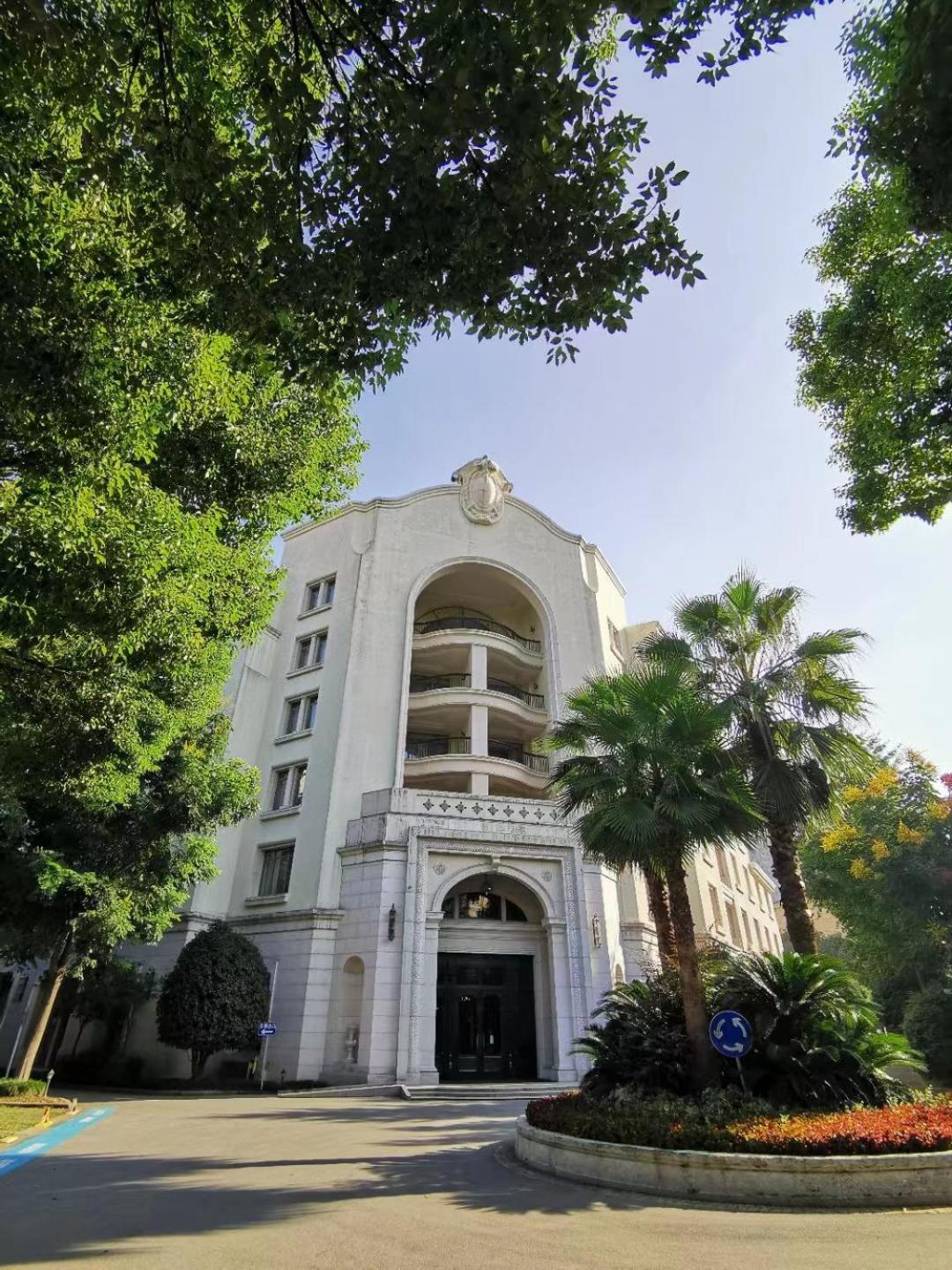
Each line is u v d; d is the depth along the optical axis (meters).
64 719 8.91
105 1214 6.35
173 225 6.60
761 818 10.90
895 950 23.03
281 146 5.62
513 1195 7.43
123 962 20.59
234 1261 5.09
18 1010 26.33
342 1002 20.83
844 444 11.75
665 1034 10.66
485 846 22.30
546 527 31.80
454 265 5.88
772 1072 9.67
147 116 5.80
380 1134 11.80
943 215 5.82
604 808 10.96
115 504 7.75
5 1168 8.50
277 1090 19.53
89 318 6.92
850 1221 6.37
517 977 22.44
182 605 8.44
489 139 5.16
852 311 10.55
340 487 12.96
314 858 23.19
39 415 6.84
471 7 4.49
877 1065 9.82
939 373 9.55
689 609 15.58
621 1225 6.27
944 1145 7.45
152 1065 21.72
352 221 5.73
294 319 6.55
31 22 5.10
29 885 14.30
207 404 8.99
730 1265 5.15
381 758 24.83
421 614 32.16
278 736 26.91
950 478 10.65
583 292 5.91
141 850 15.41
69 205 6.84
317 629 28.09
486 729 26.22
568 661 29.14
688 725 10.96
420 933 20.81
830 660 14.44
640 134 5.36
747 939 37.72
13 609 7.11
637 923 25.72
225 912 24.20
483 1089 18.36
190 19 5.98
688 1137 7.87
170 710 11.79
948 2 4.04
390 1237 5.80
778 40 4.95
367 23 5.08
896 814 23.11
